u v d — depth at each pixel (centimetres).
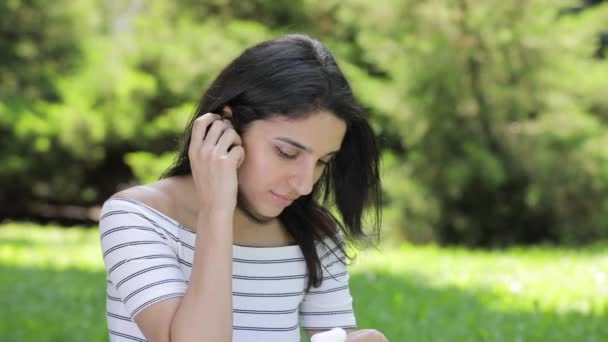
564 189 1300
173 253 230
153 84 1541
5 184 1647
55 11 1593
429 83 1275
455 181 1284
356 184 265
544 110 1312
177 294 218
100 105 1583
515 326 637
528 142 1292
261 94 226
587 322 657
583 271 914
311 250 253
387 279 870
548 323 648
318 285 256
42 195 1683
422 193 1320
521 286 817
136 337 230
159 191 238
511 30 1260
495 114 1299
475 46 1270
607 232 1325
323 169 242
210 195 221
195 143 226
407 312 697
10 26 1573
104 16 1872
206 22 1577
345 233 271
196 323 207
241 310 244
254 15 1564
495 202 1345
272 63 228
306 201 257
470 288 822
